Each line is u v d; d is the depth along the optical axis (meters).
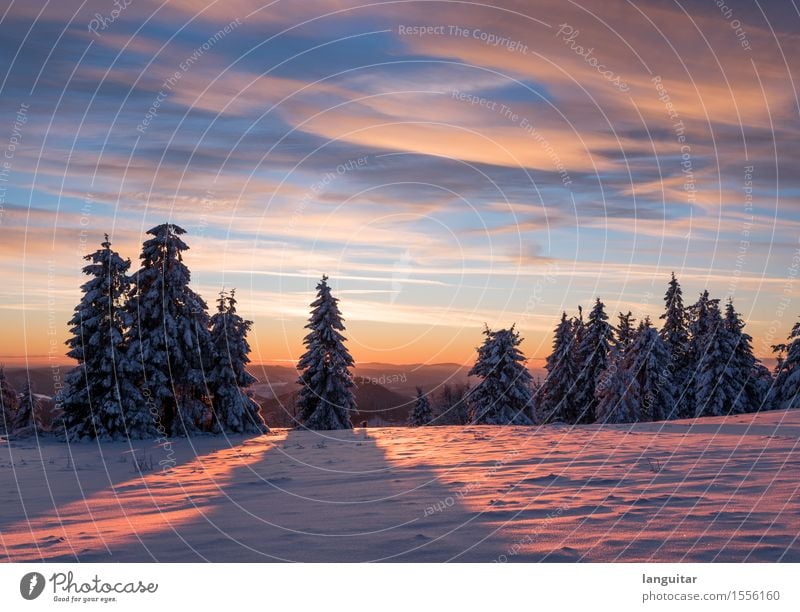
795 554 5.43
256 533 7.25
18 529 8.15
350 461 15.88
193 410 31.47
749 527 6.25
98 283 29.88
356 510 8.52
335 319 43.50
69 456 20.38
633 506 7.57
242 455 19.59
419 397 50.97
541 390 52.72
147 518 8.62
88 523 8.40
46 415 45.16
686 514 6.94
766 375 49.50
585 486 9.38
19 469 16.61
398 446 19.81
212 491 11.34
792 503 7.26
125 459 19.44
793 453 12.17
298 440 25.91
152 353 30.06
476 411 45.84
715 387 48.50
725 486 8.62
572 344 52.44
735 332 49.28
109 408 28.22
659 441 16.41
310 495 10.24
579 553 5.79
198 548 6.66
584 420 51.00
